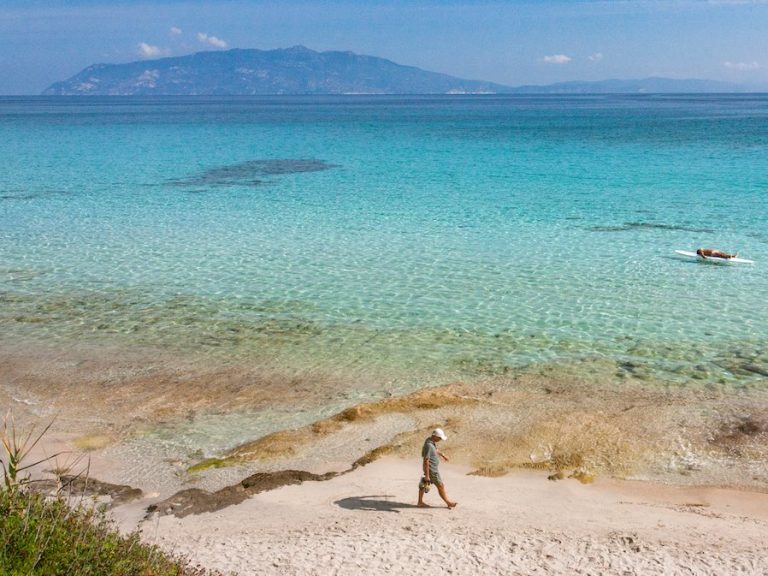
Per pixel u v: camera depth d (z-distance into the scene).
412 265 29.62
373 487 13.86
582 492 13.67
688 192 46.91
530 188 49.88
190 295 26.05
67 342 21.69
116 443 15.76
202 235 35.53
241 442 15.82
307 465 14.80
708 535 11.91
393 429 16.27
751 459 14.62
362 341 21.61
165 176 57.41
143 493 13.66
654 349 20.56
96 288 26.91
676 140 90.38
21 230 36.78
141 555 9.12
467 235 34.88
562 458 14.88
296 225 37.69
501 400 17.55
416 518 12.58
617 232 35.19
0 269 29.44
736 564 10.88
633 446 15.22
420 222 38.16
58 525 8.77
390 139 97.62
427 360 20.17
